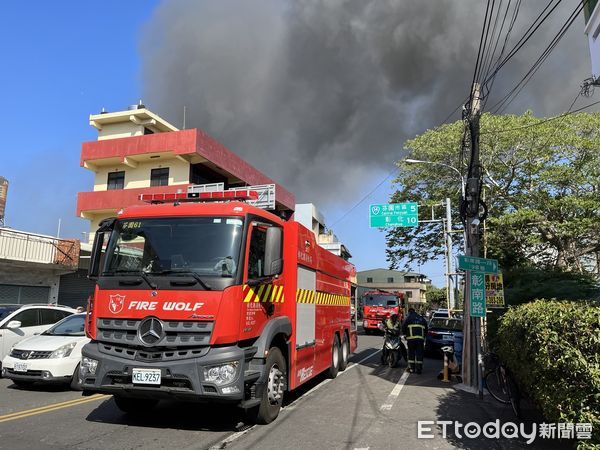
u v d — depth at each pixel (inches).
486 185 1003.3
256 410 265.7
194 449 219.0
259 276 263.7
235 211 255.1
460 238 1239.5
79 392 366.3
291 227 324.5
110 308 244.2
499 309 467.8
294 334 314.2
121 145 1160.8
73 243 893.2
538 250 939.3
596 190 900.6
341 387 403.2
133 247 255.6
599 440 166.6
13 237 786.8
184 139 1112.8
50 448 216.5
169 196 299.0
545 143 942.4
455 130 1046.4
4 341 432.1
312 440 238.1
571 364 180.2
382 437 247.3
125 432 246.4
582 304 214.1
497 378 358.0
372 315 1286.9
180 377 225.1
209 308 231.5
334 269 463.5
